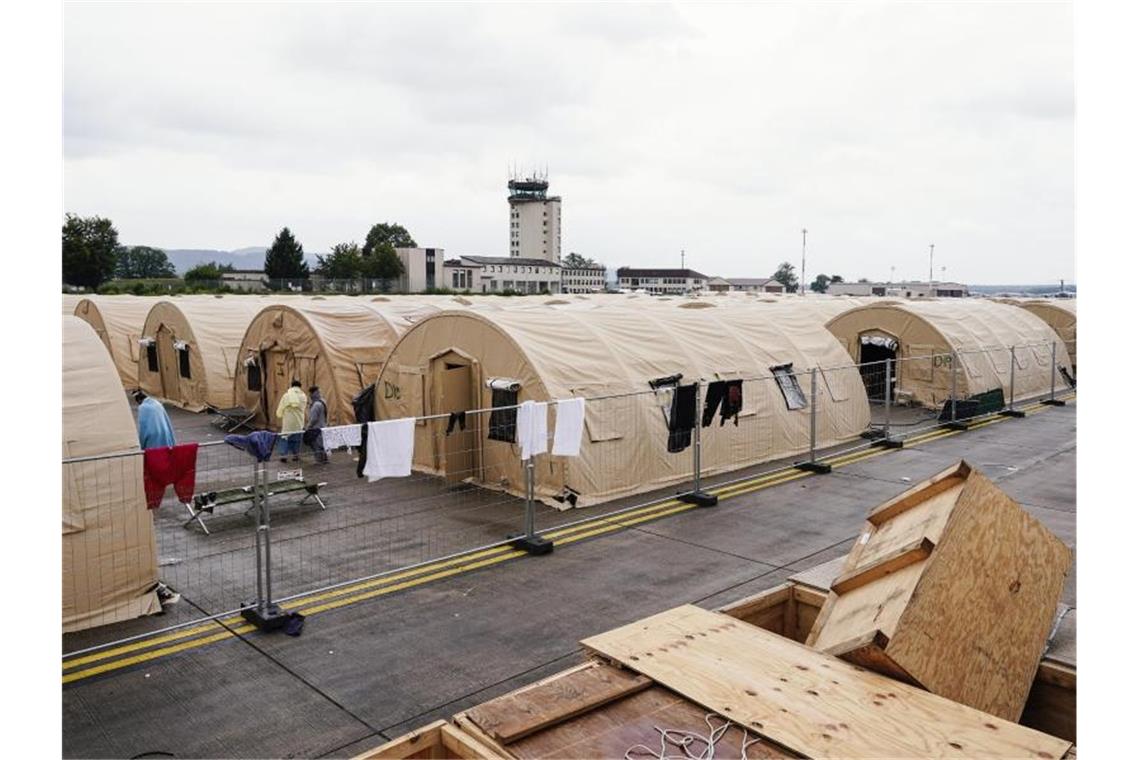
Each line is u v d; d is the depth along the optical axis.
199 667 8.27
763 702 4.68
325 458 17.73
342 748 6.85
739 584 10.50
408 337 16.91
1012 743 4.28
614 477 14.46
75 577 9.06
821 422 19.19
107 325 31.08
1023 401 26.25
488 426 15.13
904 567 5.63
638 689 4.89
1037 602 5.92
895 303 25.89
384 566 11.15
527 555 11.60
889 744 4.26
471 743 4.32
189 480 8.99
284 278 98.56
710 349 17.64
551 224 175.00
